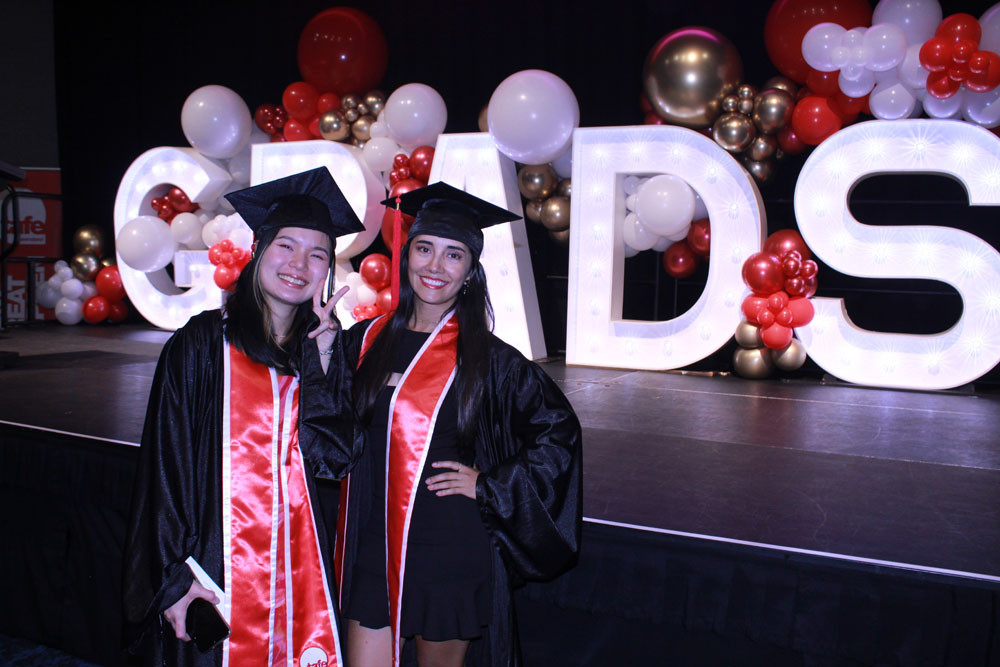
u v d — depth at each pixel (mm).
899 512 2480
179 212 7430
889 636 1962
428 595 1730
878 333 5191
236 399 1714
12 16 8328
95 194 8484
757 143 5379
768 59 5809
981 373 4945
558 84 5508
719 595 2111
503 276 5844
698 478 2850
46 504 3133
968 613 1902
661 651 2230
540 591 2295
